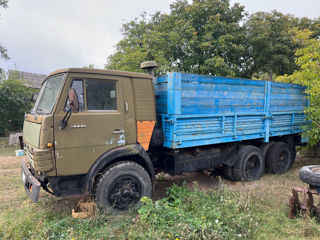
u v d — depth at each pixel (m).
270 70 15.13
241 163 5.25
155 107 4.13
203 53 12.98
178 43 13.23
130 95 3.84
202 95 4.38
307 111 6.05
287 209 3.83
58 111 3.23
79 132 3.36
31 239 2.85
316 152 7.29
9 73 17.33
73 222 3.23
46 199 4.32
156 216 3.25
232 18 13.87
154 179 4.05
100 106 3.57
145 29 15.35
